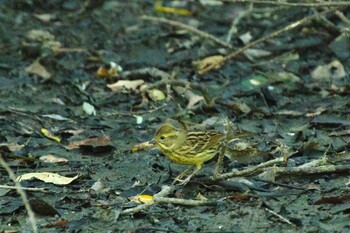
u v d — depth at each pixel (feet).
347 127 42.83
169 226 32.50
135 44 56.24
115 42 56.80
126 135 42.83
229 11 60.44
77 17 60.70
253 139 41.47
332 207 33.83
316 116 44.73
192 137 37.27
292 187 35.35
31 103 47.65
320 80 50.52
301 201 34.35
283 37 55.36
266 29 56.75
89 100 47.88
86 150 40.57
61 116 45.34
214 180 35.63
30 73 51.67
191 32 55.06
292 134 42.19
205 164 38.81
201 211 33.58
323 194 34.88
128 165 38.83
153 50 55.42
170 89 47.03
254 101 47.62
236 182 35.50
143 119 45.21
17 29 58.29
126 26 59.36
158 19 53.42
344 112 45.21
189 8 61.82
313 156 38.81
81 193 35.70
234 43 55.47
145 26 59.26
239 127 43.09
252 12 56.34
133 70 52.47
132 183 36.73
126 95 48.55
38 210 33.91
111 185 36.50
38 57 53.67
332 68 51.55
